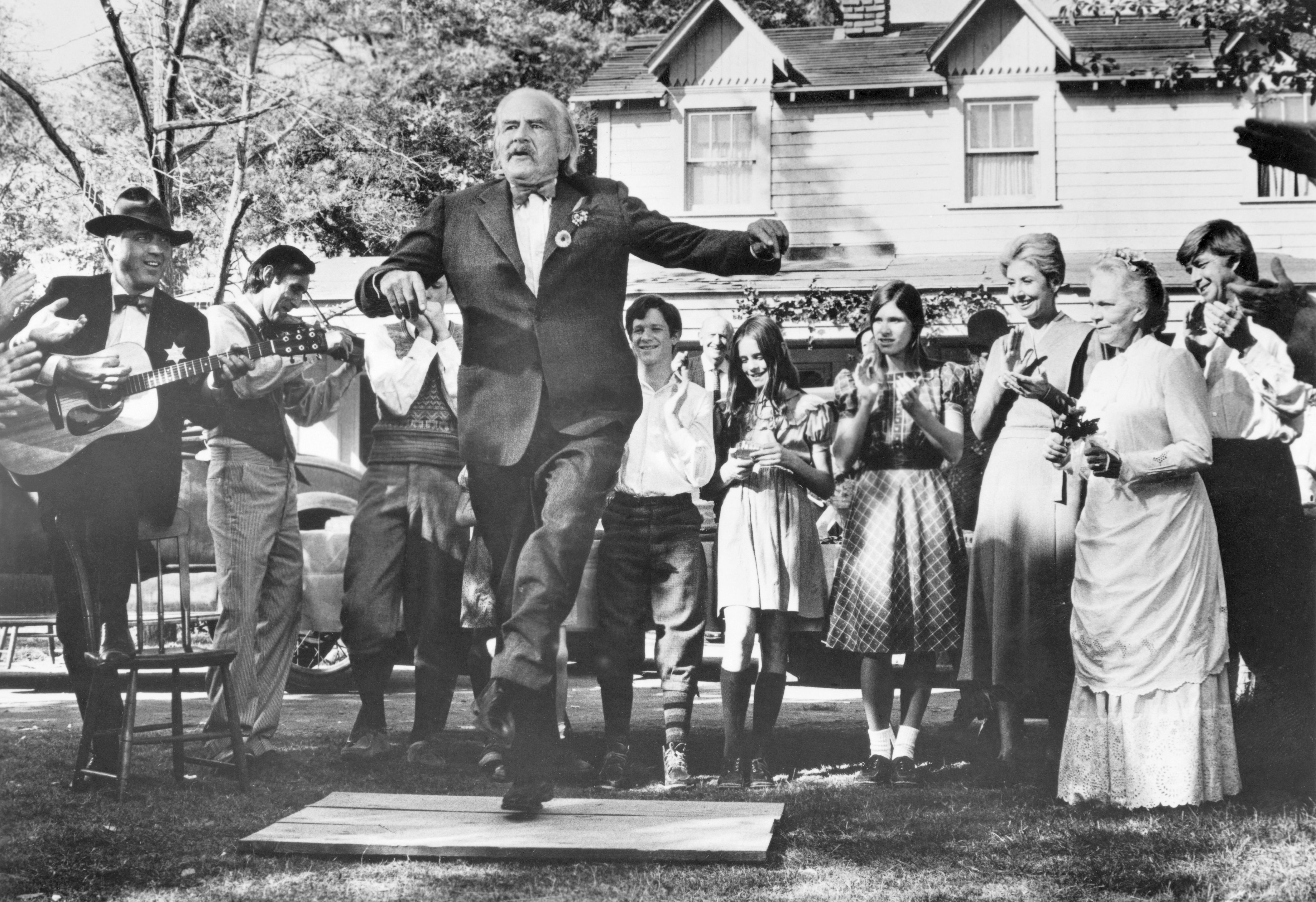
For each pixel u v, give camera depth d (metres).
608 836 3.89
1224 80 12.34
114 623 4.85
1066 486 4.83
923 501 5.02
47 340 4.79
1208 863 3.55
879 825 4.11
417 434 5.52
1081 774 4.36
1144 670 4.26
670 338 5.22
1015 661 4.80
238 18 17.98
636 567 5.05
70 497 4.85
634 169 16.50
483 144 20.08
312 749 5.69
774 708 4.96
